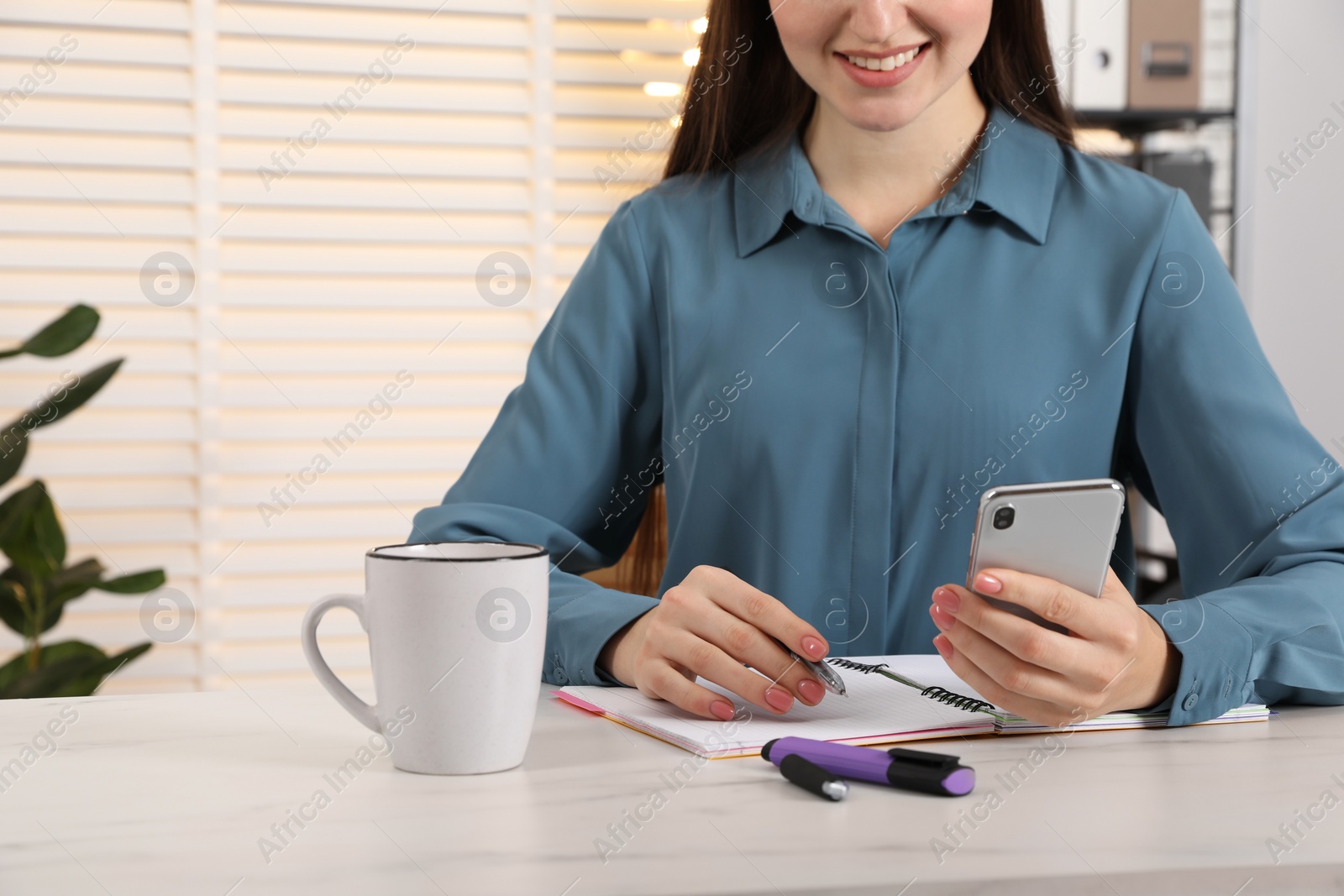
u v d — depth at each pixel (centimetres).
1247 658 69
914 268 99
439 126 205
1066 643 62
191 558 199
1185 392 94
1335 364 223
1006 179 99
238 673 200
